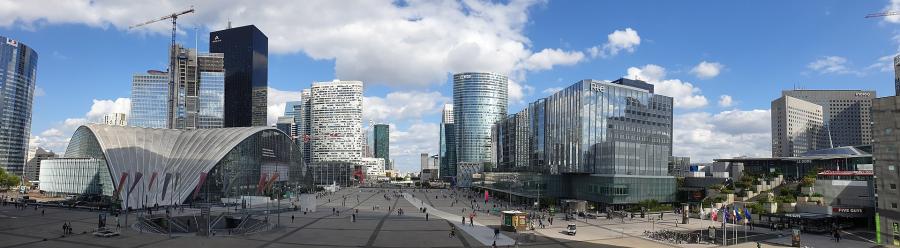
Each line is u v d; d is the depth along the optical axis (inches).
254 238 3324.3
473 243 3176.7
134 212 4891.7
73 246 2938.0
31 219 4202.8
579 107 6550.2
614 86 6722.4
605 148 5915.4
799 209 4394.7
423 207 5880.9
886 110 3223.4
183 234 3511.3
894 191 3152.1
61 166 7165.4
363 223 4222.4
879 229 3240.7
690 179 6761.8
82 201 5900.6
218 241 3181.6
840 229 3767.2
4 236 3272.6
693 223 4333.2
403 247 3016.7
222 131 7352.4
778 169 6466.5
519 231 3708.2
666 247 3070.9
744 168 7150.6
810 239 3427.7
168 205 5669.3
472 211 5590.6
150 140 6673.2
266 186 5693.9
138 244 3036.4
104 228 3437.5
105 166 6250.0
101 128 6707.7
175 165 6259.8
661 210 5472.4
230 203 6097.4
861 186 4298.7
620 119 6717.5
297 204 6235.2
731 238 3452.3
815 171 5797.2
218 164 6501.0
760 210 4384.8
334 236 3435.0
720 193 5482.3
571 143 6820.9
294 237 3378.4
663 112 7224.4
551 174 6796.3
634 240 3329.2
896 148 3149.6
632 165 5851.4
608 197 5669.3
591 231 3782.0
